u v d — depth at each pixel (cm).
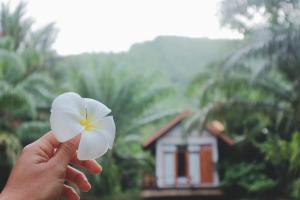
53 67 2288
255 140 1609
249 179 1552
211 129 1717
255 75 1224
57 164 95
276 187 1505
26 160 96
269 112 1331
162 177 1738
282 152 1250
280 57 1226
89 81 1919
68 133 96
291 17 1388
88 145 97
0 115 1382
